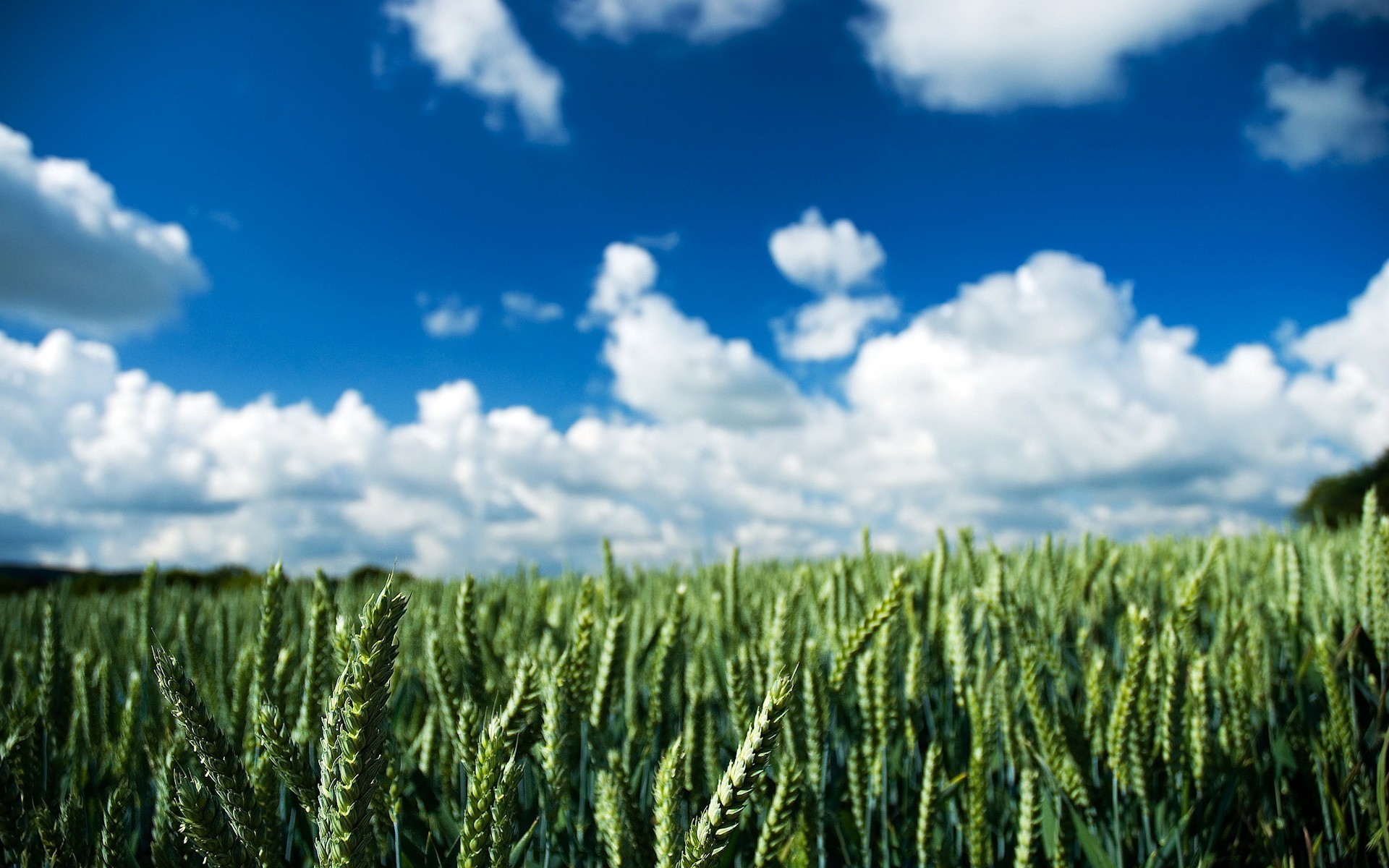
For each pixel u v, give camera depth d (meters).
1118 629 2.63
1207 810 1.83
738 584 2.63
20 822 1.14
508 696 1.63
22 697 1.90
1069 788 1.73
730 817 0.79
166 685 0.82
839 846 1.78
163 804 1.20
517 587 3.71
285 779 0.92
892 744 1.91
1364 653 2.19
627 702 1.99
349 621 1.17
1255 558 3.88
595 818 1.52
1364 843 1.90
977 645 2.20
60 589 4.52
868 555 2.95
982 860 1.59
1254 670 2.18
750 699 1.70
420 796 1.66
